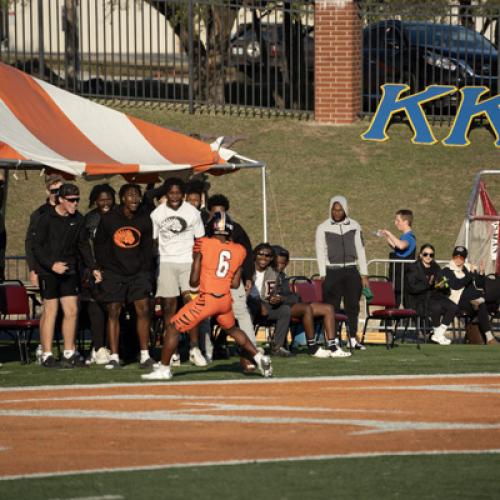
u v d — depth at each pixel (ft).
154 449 91.66
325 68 280.31
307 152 267.59
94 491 79.30
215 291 123.44
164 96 307.37
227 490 79.71
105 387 120.37
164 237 137.59
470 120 269.23
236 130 277.64
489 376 129.80
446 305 174.40
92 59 407.03
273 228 242.17
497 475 84.12
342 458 88.84
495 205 246.27
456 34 295.69
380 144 271.08
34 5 424.46
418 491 79.82
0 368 135.74
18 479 82.38
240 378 127.34
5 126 145.18
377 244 235.61
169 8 307.37
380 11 284.61
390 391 118.52
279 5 309.01
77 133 153.28
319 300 162.20
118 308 134.72
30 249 136.15
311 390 118.93
